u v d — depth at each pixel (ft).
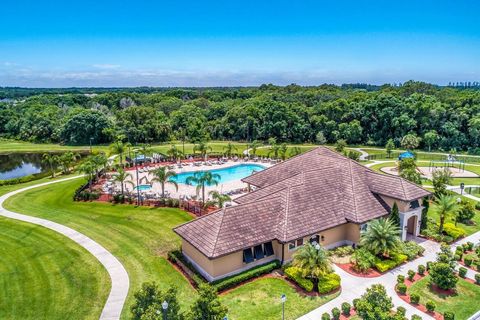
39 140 397.39
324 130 364.79
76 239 119.65
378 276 96.58
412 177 161.79
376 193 123.13
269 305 83.15
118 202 159.43
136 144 362.33
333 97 453.99
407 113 339.77
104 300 85.20
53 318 79.10
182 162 260.01
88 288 90.58
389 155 284.20
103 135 373.61
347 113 366.43
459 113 324.80
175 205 152.15
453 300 85.40
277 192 114.21
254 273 94.84
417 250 108.99
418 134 336.49
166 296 65.57
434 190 156.35
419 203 123.03
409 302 84.38
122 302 84.12
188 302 84.33
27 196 174.50
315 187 119.14
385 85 572.10
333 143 363.35
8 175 253.03
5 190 187.73
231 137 395.34
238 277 92.17
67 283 93.15
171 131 389.39
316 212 109.70
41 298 86.79
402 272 98.58
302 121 372.58
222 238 93.56
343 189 122.21
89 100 595.47
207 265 92.94
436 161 266.57
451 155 275.39
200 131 374.43
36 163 297.74
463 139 316.60
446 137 324.60
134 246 114.52
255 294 87.71
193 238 97.55
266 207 106.73
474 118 311.06
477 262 101.19
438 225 129.18
